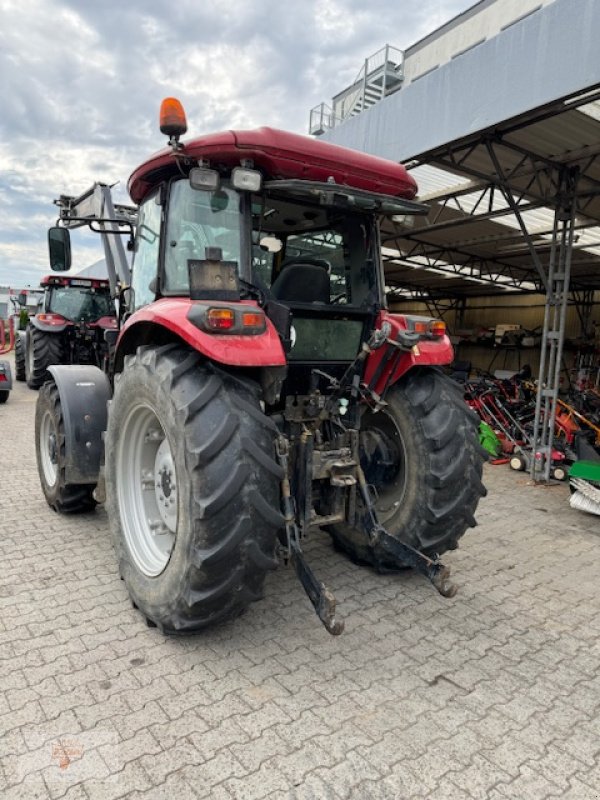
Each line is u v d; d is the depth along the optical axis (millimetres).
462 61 4633
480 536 4219
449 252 11031
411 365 2928
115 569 3273
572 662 2531
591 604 3119
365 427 3396
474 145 5410
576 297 14609
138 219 3291
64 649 2455
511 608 3029
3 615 2734
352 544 3410
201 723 2027
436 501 2969
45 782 1749
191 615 2348
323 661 2443
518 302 16234
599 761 1933
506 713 2158
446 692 2271
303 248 3000
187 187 2707
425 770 1856
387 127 5465
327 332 2975
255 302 2510
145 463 2898
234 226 2627
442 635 2713
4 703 2096
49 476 4230
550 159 5773
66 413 3602
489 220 8273
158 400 2424
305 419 2941
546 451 6027
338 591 3123
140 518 2846
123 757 1856
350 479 2846
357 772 1834
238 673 2330
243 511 2230
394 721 2084
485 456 3061
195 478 2215
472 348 17172
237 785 1765
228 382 2385
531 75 4105
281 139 2516
